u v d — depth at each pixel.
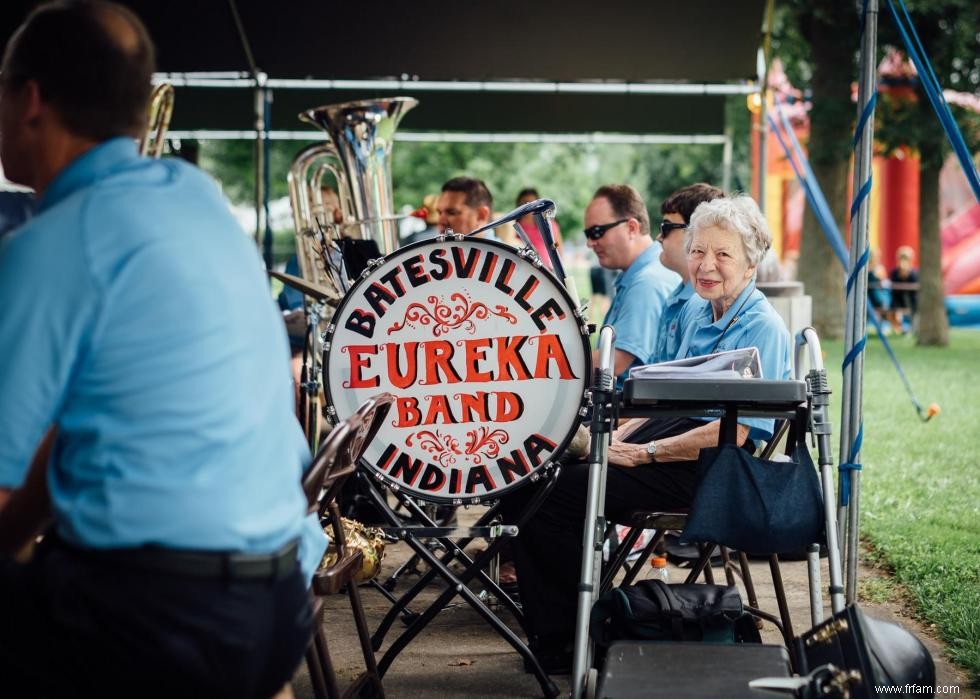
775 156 22.61
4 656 1.93
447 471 3.43
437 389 3.42
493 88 11.13
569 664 3.70
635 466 3.64
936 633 4.13
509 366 3.40
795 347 3.75
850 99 18.14
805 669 2.77
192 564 1.89
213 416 1.90
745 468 3.07
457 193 5.96
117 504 1.87
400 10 9.05
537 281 3.37
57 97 1.98
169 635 1.89
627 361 4.52
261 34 9.21
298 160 5.85
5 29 7.60
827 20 17.66
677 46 9.40
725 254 3.67
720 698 2.57
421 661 3.92
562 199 34.28
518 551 3.71
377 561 3.32
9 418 1.82
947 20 17.66
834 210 18.50
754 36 9.36
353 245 4.21
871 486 6.83
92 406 1.88
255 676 1.99
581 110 11.80
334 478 2.71
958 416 10.07
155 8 8.81
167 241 1.90
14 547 2.18
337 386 3.42
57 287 1.83
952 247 24.42
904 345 19.53
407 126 11.77
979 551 5.17
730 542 3.05
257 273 2.04
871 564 5.13
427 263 3.38
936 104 4.32
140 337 1.87
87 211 1.88
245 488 1.93
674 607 3.18
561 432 3.40
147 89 2.05
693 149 29.28
